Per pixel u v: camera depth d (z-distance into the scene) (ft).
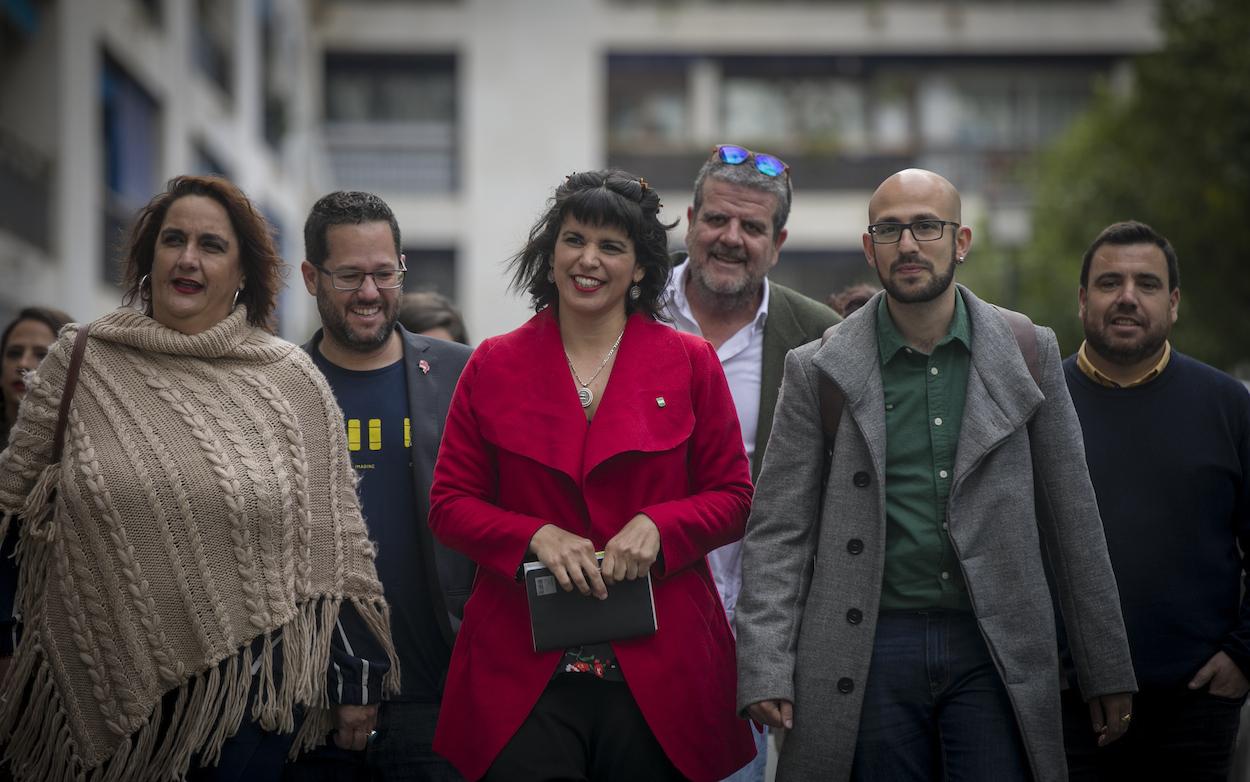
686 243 31.12
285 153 142.61
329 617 24.08
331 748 26.23
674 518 22.13
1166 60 98.02
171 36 106.52
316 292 28.50
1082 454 23.91
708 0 157.89
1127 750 27.45
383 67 156.25
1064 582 23.71
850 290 35.37
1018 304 110.22
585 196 22.98
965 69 160.97
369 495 27.81
